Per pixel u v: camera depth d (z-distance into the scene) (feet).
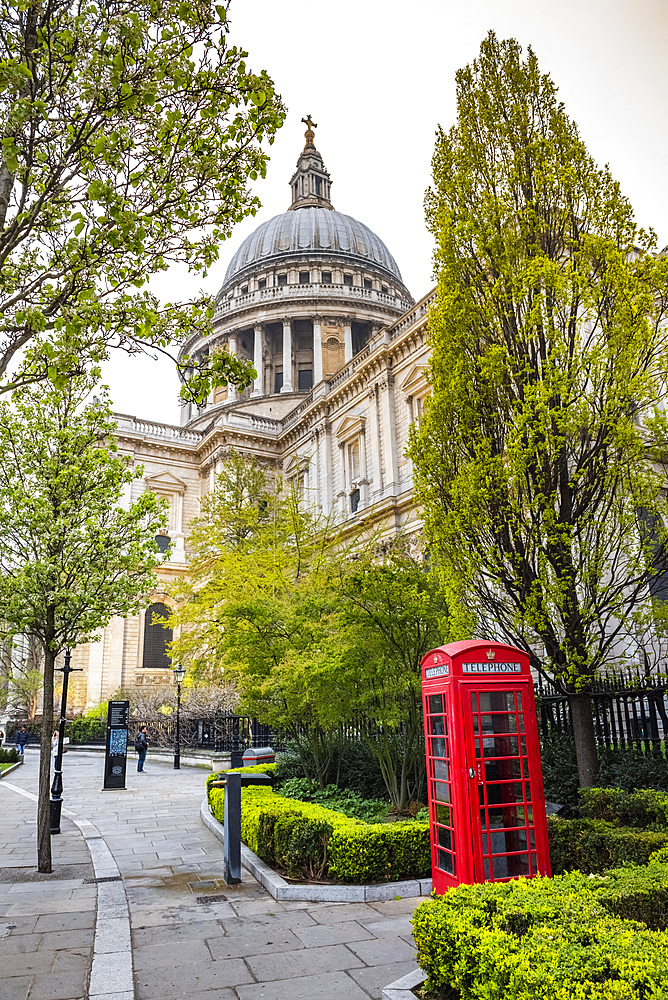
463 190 38.68
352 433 150.92
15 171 20.11
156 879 33.55
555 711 41.93
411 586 40.88
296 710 46.50
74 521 39.34
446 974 16.78
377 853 29.78
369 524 104.27
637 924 15.35
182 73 22.08
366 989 19.60
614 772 34.65
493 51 40.32
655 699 35.99
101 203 21.57
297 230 271.08
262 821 35.14
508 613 35.47
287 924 25.64
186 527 181.57
